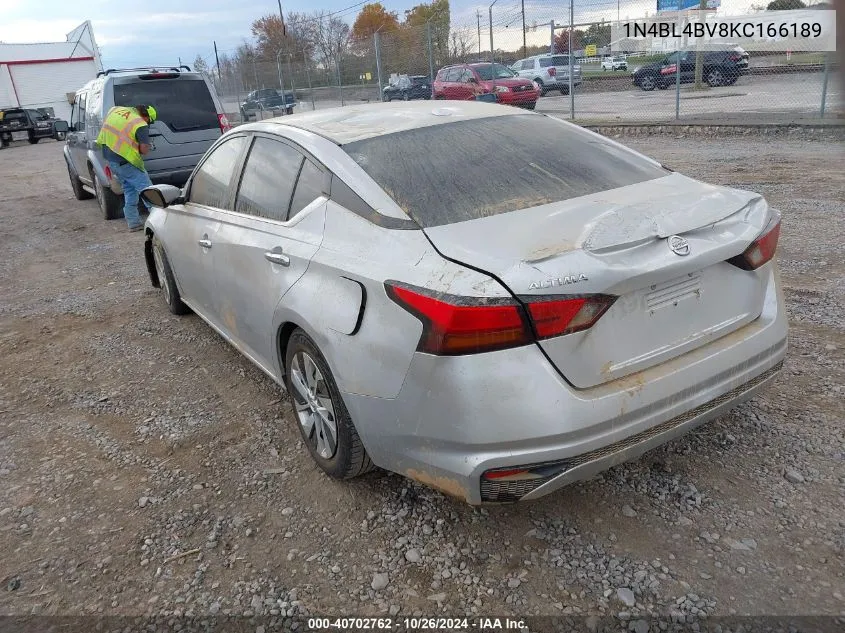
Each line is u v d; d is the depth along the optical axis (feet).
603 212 8.27
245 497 10.07
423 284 7.53
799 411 10.86
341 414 9.19
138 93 30.60
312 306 9.14
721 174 30.89
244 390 13.64
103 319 18.76
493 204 8.77
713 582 7.72
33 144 107.96
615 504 9.11
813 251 18.67
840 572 7.70
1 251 29.14
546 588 7.87
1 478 11.09
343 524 9.28
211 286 13.55
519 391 7.11
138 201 30.17
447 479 7.68
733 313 8.63
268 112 85.20
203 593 8.25
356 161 9.77
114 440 12.06
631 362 7.70
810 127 39.32
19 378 15.17
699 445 10.21
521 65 75.87
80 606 8.19
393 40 65.21
